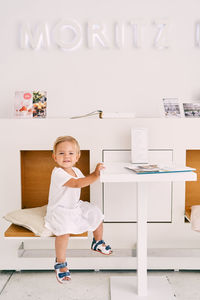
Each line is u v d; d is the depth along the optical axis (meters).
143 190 1.26
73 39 1.91
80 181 1.25
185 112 1.72
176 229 1.57
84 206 1.42
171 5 1.89
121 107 1.90
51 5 1.89
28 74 1.90
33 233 1.22
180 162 1.54
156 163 1.47
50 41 1.90
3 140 1.54
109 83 1.90
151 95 1.90
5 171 1.55
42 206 1.60
